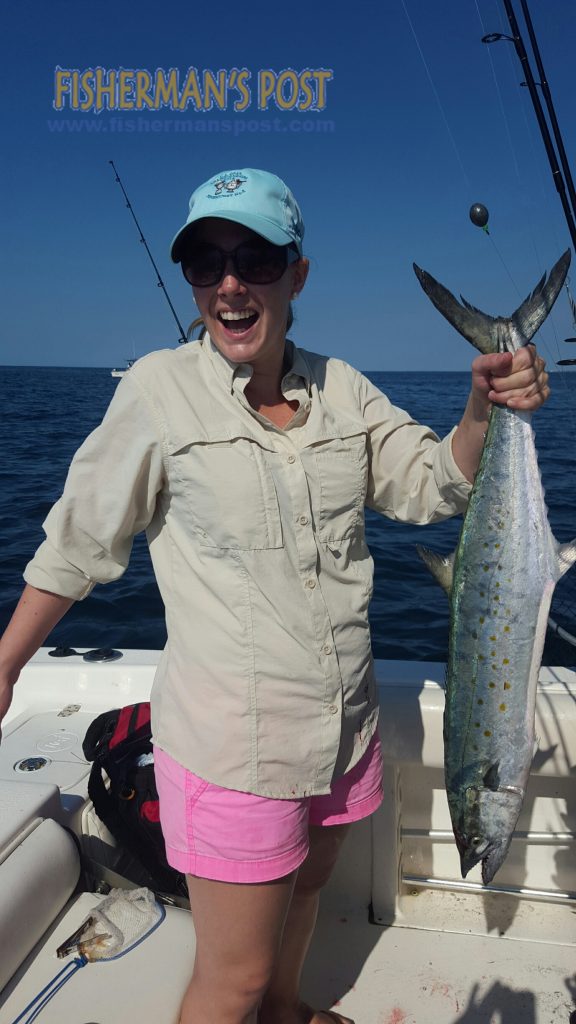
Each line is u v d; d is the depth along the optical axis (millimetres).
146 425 1531
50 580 1602
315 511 1586
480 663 1706
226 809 1500
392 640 5332
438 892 2512
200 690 1536
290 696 1534
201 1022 1547
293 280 1705
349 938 2338
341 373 1818
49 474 12336
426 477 1791
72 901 1848
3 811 1828
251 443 1520
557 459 11797
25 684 2803
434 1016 2070
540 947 2289
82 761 2338
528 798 2463
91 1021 1538
